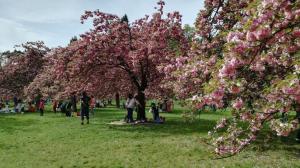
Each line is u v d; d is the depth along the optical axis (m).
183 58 14.48
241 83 7.65
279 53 8.80
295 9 6.88
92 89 29.55
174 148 18.36
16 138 23.22
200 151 17.33
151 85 28.67
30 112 45.59
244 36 7.27
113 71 30.23
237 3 16.20
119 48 28.00
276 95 8.57
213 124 28.45
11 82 52.88
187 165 15.00
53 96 43.44
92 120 33.00
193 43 15.93
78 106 61.59
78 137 22.89
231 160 15.34
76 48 27.98
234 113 10.32
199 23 16.61
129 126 27.72
